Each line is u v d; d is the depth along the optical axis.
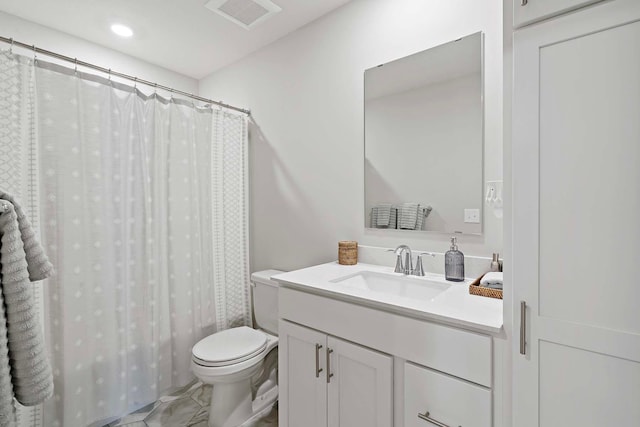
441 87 1.53
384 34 1.71
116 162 1.79
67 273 1.60
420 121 1.60
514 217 0.88
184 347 2.06
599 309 0.77
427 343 1.05
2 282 0.78
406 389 1.10
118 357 1.79
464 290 1.26
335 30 1.91
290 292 1.46
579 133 0.78
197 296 2.13
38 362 0.82
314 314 1.36
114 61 2.33
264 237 2.38
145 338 1.90
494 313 1.02
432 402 1.04
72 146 1.62
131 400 1.86
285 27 2.09
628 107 0.73
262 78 2.34
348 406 1.25
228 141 2.31
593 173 0.77
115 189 1.79
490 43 1.40
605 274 0.76
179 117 2.06
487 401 0.94
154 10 1.88
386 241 1.73
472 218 1.46
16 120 1.46
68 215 1.61
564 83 0.80
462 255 1.40
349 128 1.87
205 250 2.19
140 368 1.90
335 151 1.94
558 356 0.82
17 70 1.47
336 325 1.29
